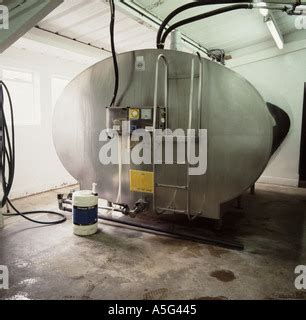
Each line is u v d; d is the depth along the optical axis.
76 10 3.21
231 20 4.20
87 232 2.88
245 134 2.56
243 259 2.46
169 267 2.29
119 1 3.02
